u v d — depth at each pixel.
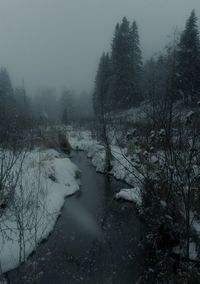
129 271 7.04
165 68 8.95
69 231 8.85
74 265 7.22
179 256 7.23
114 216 9.91
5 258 6.89
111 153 14.91
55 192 11.06
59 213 9.93
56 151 17.05
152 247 7.89
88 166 16.80
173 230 7.59
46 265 7.15
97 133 22.81
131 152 12.51
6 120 10.09
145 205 8.97
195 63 18.12
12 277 6.54
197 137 6.94
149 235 8.26
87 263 7.30
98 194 12.14
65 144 19.41
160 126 7.98
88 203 11.16
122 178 13.70
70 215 10.00
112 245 8.15
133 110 21.64
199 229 7.27
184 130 7.54
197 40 24.47
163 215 7.78
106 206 10.80
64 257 7.52
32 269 6.87
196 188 7.37
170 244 7.68
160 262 7.16
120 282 6.70
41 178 10.95
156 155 8.18
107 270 7.09
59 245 8.05
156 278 6.72
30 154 12.40
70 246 8.02
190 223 7.05
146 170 8.78
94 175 14.95
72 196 11.93
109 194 12.10
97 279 6.78
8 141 9.10
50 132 18.98
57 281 6.64
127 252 7.82
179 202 7.69
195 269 6.29
